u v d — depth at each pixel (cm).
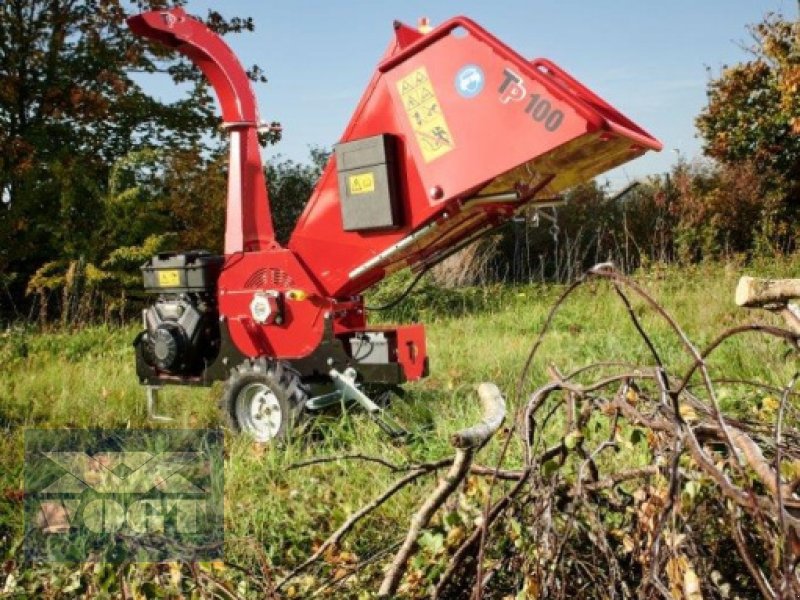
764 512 219
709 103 2322
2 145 1648
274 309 654
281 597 323
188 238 1725
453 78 567
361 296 674
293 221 2083
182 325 703
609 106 590
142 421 705
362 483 458
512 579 293
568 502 288
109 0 1772
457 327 1155
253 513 412
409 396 694
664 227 1938
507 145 550
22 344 1084
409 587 300
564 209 1934
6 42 1744
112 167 1666
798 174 2156
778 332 217
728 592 252
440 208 585
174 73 1877
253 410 629
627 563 279
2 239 1587
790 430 281
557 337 975
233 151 695
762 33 2194
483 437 262
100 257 1541
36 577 367
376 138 595
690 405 278
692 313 1115
